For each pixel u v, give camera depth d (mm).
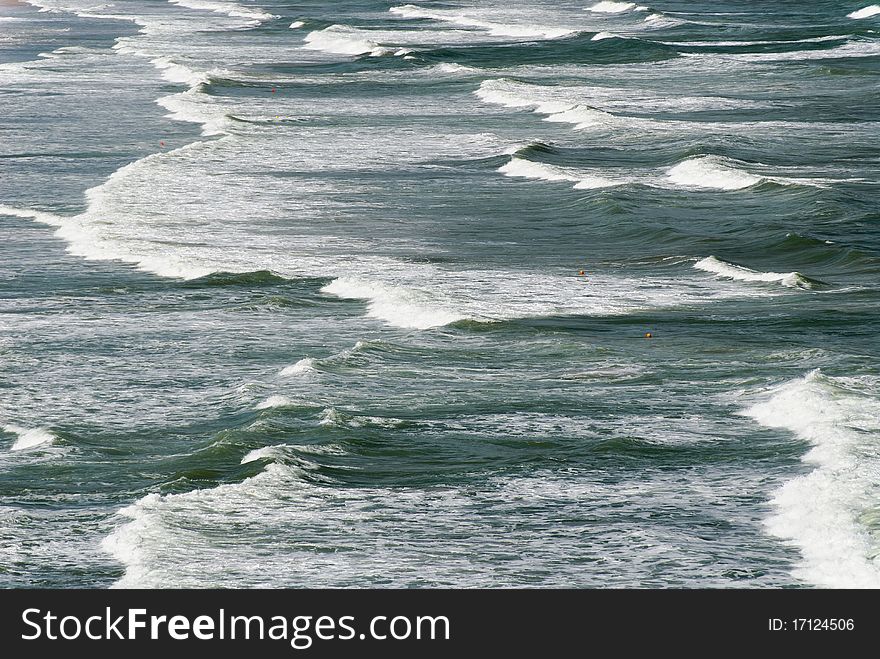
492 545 35812
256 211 89062
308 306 65812
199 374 54219
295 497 39531
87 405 50281
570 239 81438
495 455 43156
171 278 71625
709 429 45125
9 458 44562
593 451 43000
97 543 36875
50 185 99062
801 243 77938
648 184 97000
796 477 39562
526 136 121875
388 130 126500
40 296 68312
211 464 42781
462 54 195875
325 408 47812
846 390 47344
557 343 56969
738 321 60812
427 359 55375
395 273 71625
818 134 119625
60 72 177000
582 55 192875
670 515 37344
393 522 37562
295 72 179375
